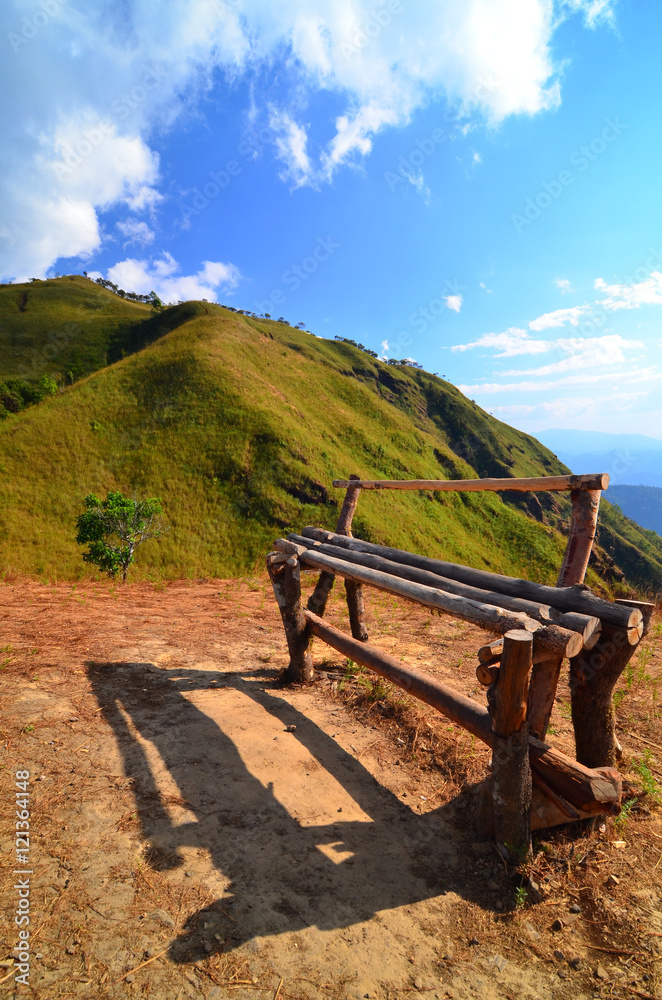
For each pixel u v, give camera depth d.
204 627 6.09
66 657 4.55
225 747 3.29
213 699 3.95
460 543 44.81
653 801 2.79
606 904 2.19
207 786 2.90
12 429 40.72
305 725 3.67
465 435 104.62
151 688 4.09
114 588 8.70
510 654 2.18
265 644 5.55
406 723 3.67
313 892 2.22
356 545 4.91
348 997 1.76
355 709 3.94
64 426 42.31
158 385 50.09
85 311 99.31
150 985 1.75
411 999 1.77
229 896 2.16
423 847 2.54
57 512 32.97
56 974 1.76
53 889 2.12
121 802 2.70
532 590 3.00
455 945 2.00
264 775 3.04
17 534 28.86
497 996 1.80
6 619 5.64
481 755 3.25
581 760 2.81
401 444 64.69
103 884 2.17
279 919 2.07
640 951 1.97
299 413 54.97
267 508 38.72
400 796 2.94
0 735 3.18
